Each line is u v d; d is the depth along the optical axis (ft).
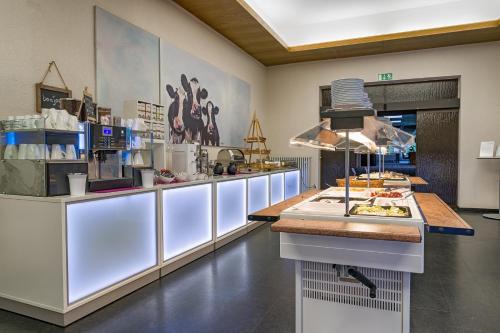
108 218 9.04
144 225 10.34
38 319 8.26
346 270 6.44
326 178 27.40
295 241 6.43
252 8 18.81
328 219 6.68
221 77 20.89
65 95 11.03
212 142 19.94
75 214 8.09
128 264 9.73
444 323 8.11
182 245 12.21
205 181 13.46
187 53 17.51
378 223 6.31
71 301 7.98
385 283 6.25
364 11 21.57
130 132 10.25
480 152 21.99
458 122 23.73
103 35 12.47
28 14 10.02
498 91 22.34
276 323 8.16
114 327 7.96
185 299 9.50
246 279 11.02
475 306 8.99
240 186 16.75
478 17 20.15
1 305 8.79
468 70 22.86
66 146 8.76
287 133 27.58
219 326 8.02
